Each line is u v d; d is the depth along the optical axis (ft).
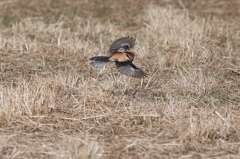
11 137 39.06
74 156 36.35
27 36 60.80
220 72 51.75
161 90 47.52
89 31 62.64
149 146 38.22
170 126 41.06
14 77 49.90
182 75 49.37
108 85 47.21
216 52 56.70
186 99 45.39
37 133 39.93
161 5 72.74
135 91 47.14
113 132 40.29
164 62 53.31
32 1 74.13
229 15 69.51
